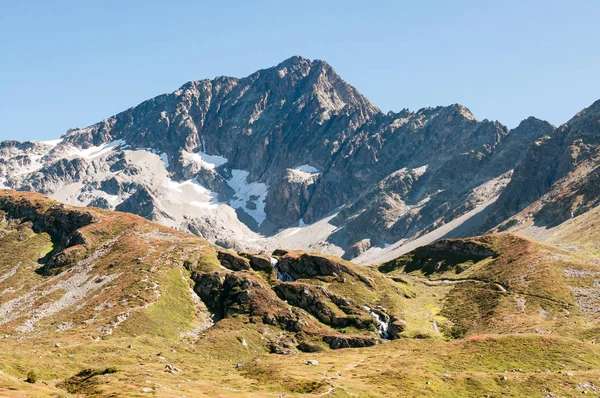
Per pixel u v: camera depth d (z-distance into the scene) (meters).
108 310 182.25
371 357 140.62
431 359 128.62
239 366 138.38
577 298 180.50
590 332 146.25
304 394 102.19
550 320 166.75
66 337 159.25
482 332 169.75
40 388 92.00
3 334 168.75
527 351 127.44
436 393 105.88
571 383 109.38
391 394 103.81
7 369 109.31
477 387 108.88
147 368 121.19
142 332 170.12
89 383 101.88
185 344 164.62
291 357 147.12
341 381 110.94
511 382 110.31
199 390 100.94
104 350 146.25
